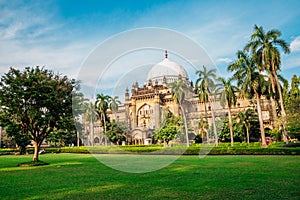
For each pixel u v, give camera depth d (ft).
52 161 75.77
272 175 37.19
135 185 31.81
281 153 78.38
